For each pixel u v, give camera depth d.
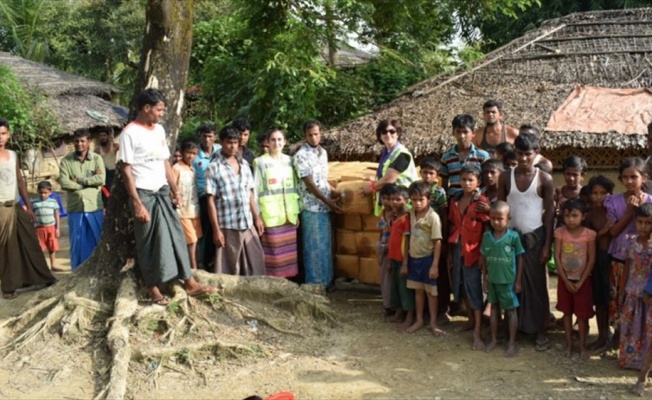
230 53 12.16
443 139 8.24
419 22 10.75
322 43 10.87
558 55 9.79
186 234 6.16
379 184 5.98
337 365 4.80
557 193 5.65
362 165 7.25
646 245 4.38
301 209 6.45
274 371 4.70
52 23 24.78
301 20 10.07
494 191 5.30
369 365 4.80
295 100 10.30
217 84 11.92
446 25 11.15
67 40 25.27
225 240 6.05
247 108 10.84
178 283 5.54
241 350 4.91
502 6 10.96
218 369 4.73
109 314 5.25
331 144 8.98
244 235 6.11
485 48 17.44
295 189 6.41
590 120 7.92
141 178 5.13
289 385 4.49
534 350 5.00
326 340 5.29
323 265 6.45
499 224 4.84
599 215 4.88
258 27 10.46
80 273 5.72
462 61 10.48
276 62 10.00
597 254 4.86
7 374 4.63
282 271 6.38
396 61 11.12
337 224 6.65
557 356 4.88
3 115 13.63
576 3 16.78
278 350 5.04
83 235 7.17
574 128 7.81
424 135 8.48
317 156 6.35
